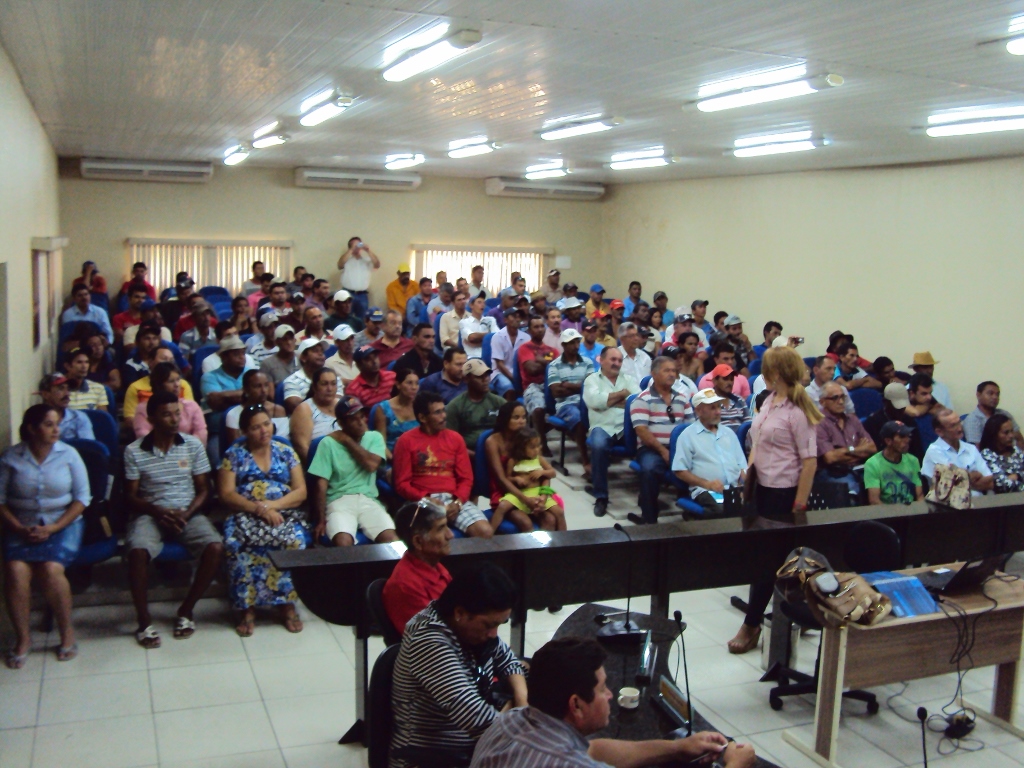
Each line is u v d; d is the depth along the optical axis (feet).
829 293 34.14
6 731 12.34
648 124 24.84
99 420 18.26
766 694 14.17
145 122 28.50
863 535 13.47
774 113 21.27
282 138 31.83
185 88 21.44
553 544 13.04
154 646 15.11
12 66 18.07
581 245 52.90
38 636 15.33
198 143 34.96
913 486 18.90
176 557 15.71
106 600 16.67
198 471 16.37
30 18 14.33
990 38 13.56
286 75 19.06
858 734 13.16
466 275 51.01
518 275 45.21
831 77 16.30
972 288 27.89
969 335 28.07
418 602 10.61
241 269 46.57
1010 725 13.39
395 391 21.17
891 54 14.73
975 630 12.77
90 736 12.33
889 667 12.34
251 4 13.16
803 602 13.19
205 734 12.51
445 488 17.17
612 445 23.26
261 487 16.20
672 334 36.88
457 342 35.96
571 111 23.25
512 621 13.17
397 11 13.19
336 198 47.85
